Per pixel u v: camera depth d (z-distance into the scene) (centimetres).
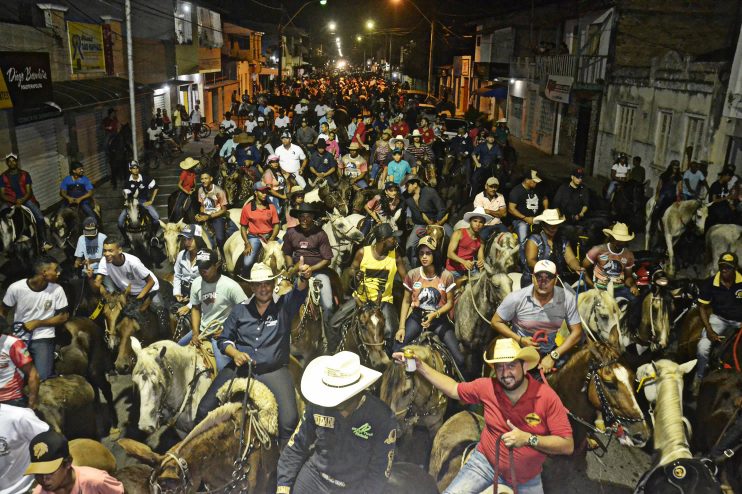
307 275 625
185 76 4053
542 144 4009
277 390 600
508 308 668
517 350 462
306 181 2175
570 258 855
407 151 1908
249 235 1188
